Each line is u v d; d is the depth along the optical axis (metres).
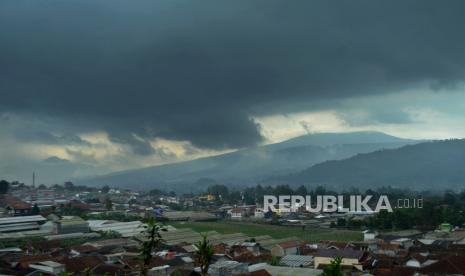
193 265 95.31
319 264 98.81
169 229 157.12
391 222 172.88
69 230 153.25
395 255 109.06
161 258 99.94
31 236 143.88
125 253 111.56
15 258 98.88
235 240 139.38
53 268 88.50
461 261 89.31
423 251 113.88
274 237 156.88
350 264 97.88
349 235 161.38
